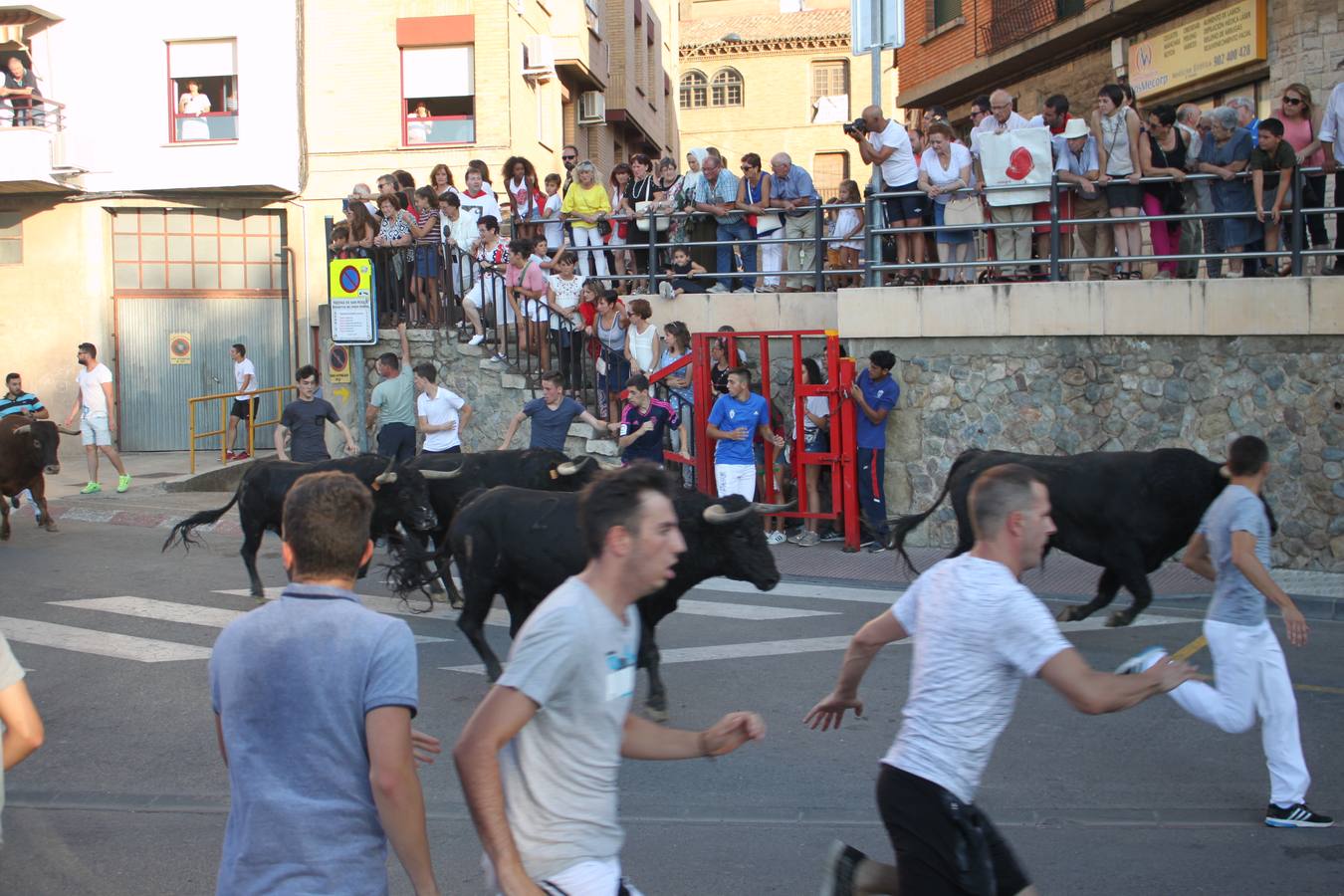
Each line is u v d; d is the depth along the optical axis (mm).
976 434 13062
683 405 14102
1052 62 19703
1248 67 15453
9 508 15297
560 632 3287
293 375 23234
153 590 11383
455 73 22672
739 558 7219
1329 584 11109
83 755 7211
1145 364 12320
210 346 23125
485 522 7770
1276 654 5863
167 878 5547
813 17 48969
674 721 7570
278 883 3094
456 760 3229
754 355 14461
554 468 10094
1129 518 8625
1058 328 12516
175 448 23078
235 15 22125
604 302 14461
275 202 22844
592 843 3377
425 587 11406
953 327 12953
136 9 22203
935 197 12930
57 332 22641
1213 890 5227
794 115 48594
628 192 16016
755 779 6707
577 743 3342
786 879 5410
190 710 8016
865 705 7926
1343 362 11508
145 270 22891
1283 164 11492
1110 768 6805
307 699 3164
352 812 3166
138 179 22328
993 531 3904
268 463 10844
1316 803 6234
